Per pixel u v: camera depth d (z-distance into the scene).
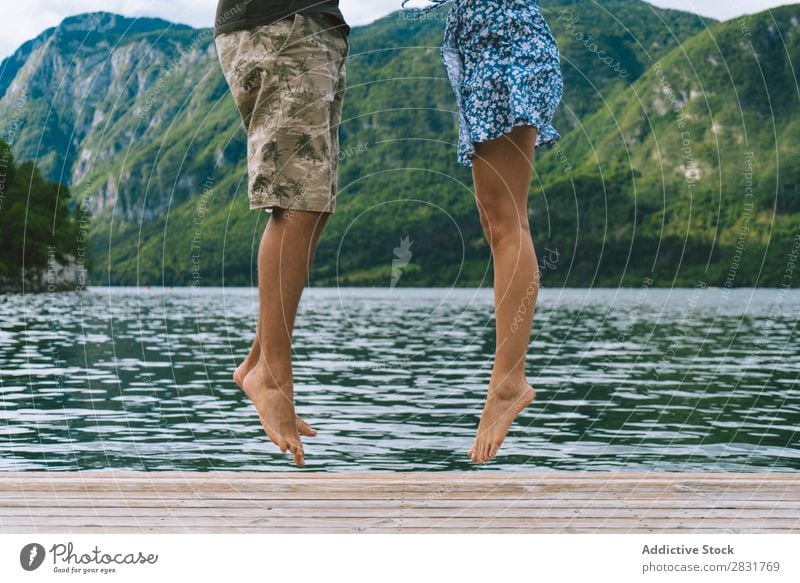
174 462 5.24
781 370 11.55
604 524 2.34
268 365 2.01
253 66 1.97
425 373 10.92
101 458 5.39
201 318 25.58
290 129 1.94
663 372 11.37
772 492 2.69
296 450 1.96
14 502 2.53
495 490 2.70
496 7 1.98
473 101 1.97
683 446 6.00
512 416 1.96
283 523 2.32
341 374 10.70
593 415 7.52
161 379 10.15
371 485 2.75
